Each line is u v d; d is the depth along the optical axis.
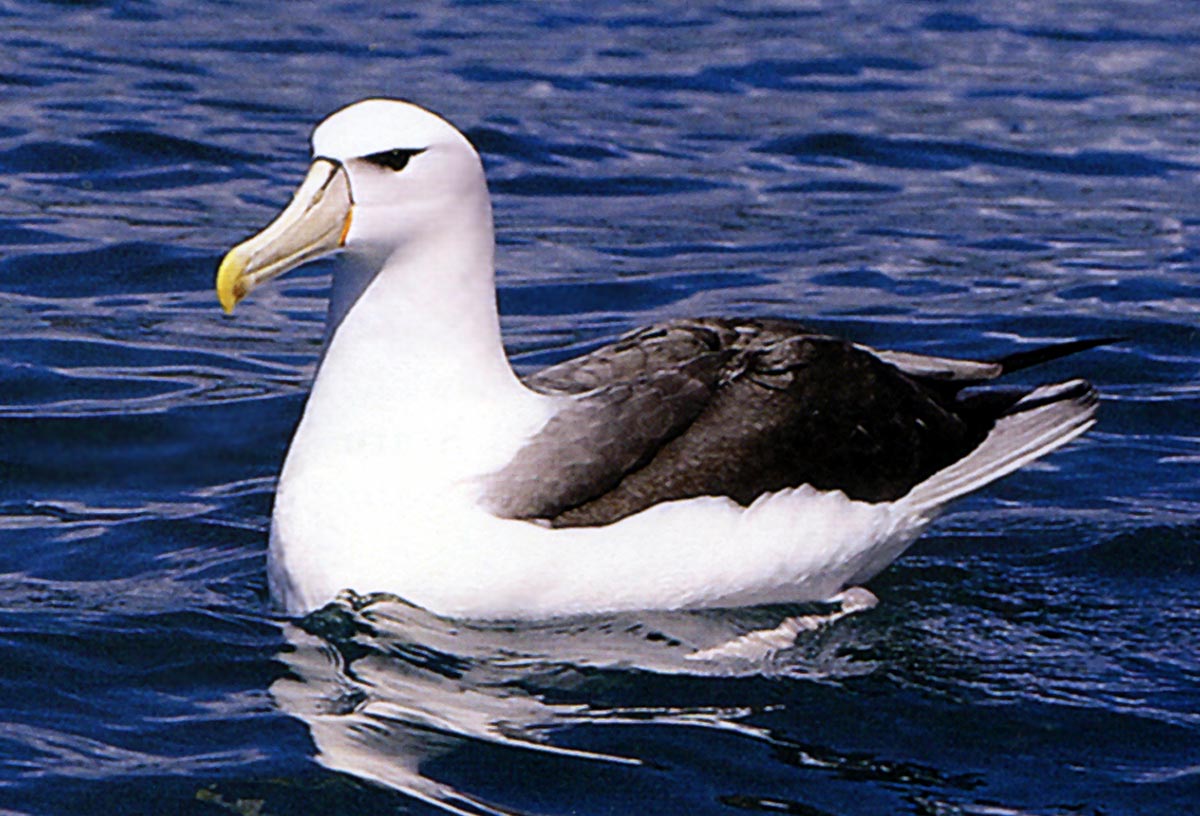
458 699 10.55
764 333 12.13
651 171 20.77
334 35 25.61
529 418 11.11
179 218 18.83
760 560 11.32
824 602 11.74
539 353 15.96
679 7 27.92
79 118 21.44
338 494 11.03
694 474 11.21
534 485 10.96
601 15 27.33
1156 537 12.85
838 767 10.04
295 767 9.87
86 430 14.37
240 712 10.38
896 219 19.52
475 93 23.19
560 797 9.68
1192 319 16.80
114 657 10.95
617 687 10.70
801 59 25.23
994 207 19.95
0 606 11.58
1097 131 22.41
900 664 11.11
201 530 12.93
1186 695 10.81
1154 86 24.27
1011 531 13.01
